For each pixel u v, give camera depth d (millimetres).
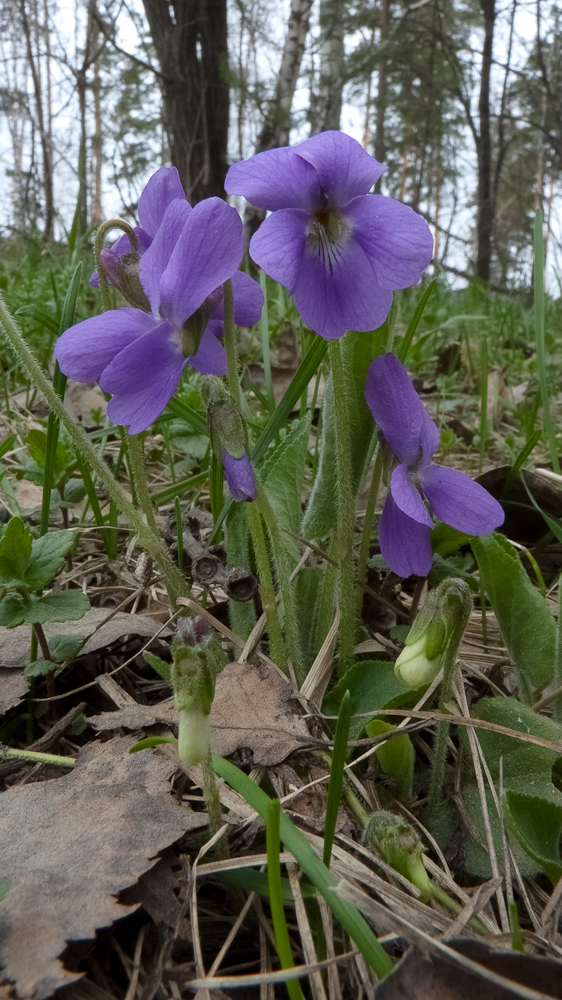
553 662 86
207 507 150
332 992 54
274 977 50
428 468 78
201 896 66
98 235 82
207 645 57
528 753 76
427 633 67
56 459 114
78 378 73
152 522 91
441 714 73
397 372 75
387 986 47
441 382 251
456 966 47
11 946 51
